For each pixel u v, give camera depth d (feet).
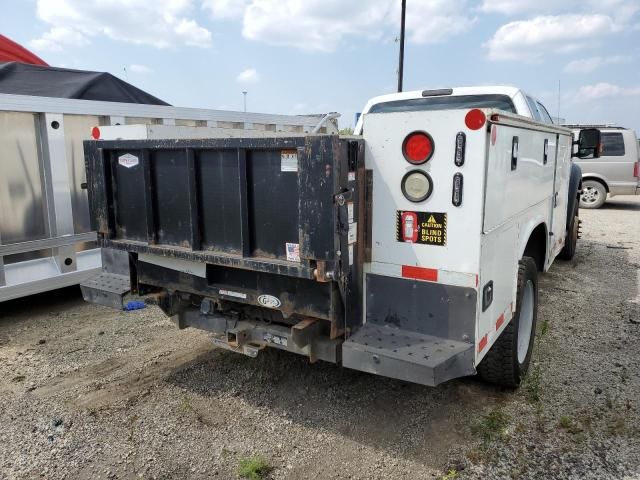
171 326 16.71
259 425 10.87
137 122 20.04
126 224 11.68
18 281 17.44
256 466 9.35
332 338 9.36
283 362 13.74
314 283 9.45
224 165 9.79
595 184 48.06
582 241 31.40
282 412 11.36
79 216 19.08
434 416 11.16
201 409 11.52
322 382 12.67
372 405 11.62
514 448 10.01
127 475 9.35
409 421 10.98
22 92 22.93
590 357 14.05
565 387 12.37
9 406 11.72
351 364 9.01
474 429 10.64
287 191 9.11
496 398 11.92
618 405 11.51
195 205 10.27
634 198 58.65
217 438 10.43
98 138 12.75
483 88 16.88
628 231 35.37
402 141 8.82
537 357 14.06
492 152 8.68
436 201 8.71
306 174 8.63
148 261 11.58
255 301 10.26
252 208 9.58
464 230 8.59
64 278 18.66
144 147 10.68
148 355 14.43
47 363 14.02
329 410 11.42
